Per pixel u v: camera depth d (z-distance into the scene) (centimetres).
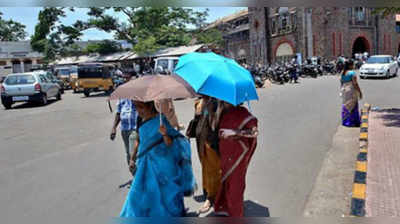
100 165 609
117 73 2266
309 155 615
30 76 1630
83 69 2059
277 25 3759
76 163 628
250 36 4131
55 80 1961
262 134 790
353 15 3569
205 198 447
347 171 528
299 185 480
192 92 323
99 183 516
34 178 551
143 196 350
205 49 457
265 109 1152
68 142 812
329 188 467
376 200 405
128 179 530
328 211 399
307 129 820
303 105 1201
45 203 448
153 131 351
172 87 320
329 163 569
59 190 493
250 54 4181
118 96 324
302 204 420
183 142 371
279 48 3769
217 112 366
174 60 1888
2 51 5525
